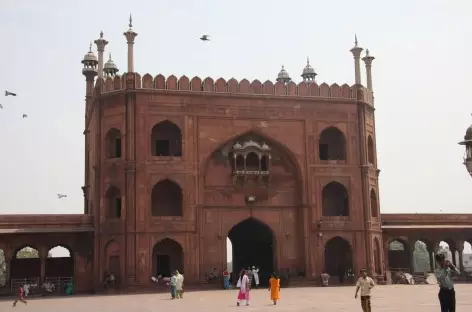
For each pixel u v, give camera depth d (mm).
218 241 17062
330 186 18688
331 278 17766
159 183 17156
